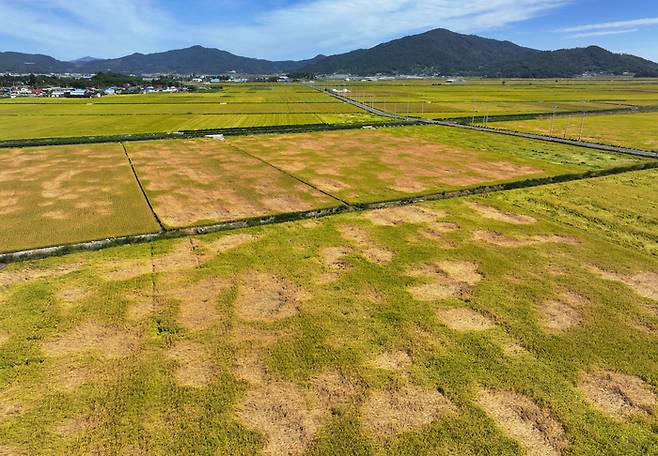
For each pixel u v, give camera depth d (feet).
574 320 52.80
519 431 37.37
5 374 43.70
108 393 41.32
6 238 77.82
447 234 79.92
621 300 57.11
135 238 78.59
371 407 39.93
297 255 71.10
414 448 35.63
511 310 55.01
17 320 52.65
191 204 97.50
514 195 103.96
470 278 63.41
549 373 44.04
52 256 71.00
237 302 57.06
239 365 45.37
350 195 104.63
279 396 41.19
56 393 41.29
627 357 46.32
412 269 66.23
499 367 44.91
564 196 102.37
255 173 125.90
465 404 40.19
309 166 134.62
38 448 35.40
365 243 75.97
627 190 106.63
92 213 90.99
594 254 70.85
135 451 35.22
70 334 50.16
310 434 37.01
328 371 44.52
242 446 35.73
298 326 51.96
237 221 87.45
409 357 46.65
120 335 50.06
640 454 35.14
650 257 70.08
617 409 39.70
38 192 105.91
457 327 51.75
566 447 35.78
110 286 60.85
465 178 119.55
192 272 65.21
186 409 39.52
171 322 52.54
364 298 58.13
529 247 73.82
